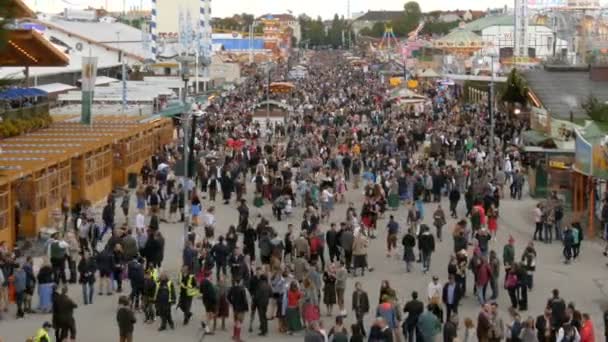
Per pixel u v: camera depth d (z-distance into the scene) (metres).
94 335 22.34
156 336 22.48
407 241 29.47
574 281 28.61
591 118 44.53
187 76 39.72
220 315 22.86
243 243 31.47
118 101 67.62
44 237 32.88
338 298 24.00
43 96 49.78
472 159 49.72
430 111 84.75
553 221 34.62
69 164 38.16
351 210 32.88
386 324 19.27
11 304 25.16
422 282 28.17
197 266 26.44
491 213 34.75
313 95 109.94
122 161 47.56
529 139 50.28
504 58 101.06
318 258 28.73
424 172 43.97
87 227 30.48
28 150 38.16
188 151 31.28
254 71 153.25
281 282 23.14
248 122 71.88
